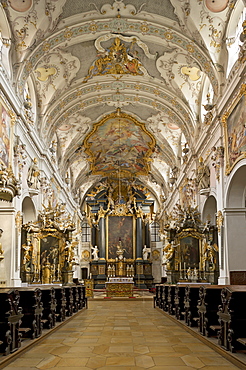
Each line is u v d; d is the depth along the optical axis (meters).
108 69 18.98
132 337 7.76
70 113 21.00
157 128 24.25
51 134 20.44
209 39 14.62
